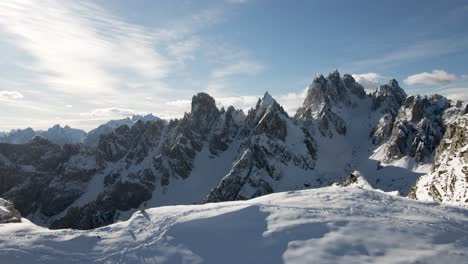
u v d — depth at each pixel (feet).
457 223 92.63
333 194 122.31
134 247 91.30
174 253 86.07
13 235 104.01
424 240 82.33
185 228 98.37
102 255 89.30
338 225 91.66
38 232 107.24
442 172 184.65
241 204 117.91
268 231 91.35
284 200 117.91
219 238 90.74
